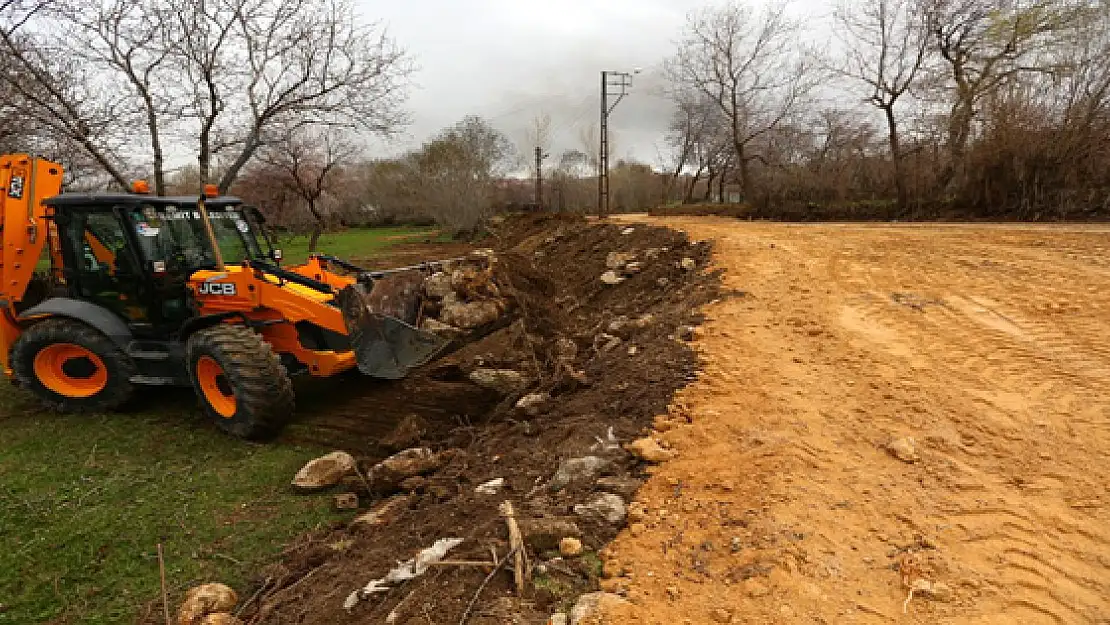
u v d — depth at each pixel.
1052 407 4.68
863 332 6.48
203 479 5.29
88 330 6.51
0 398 7.22
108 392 6.59
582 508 3.58
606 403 5.26
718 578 2.91
